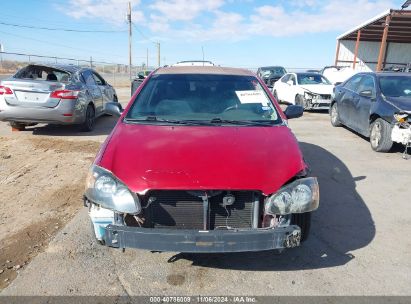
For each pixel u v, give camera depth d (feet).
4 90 24.00
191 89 13.10
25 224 12.19
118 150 9.55
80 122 26.02
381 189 16.34
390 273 9.86
